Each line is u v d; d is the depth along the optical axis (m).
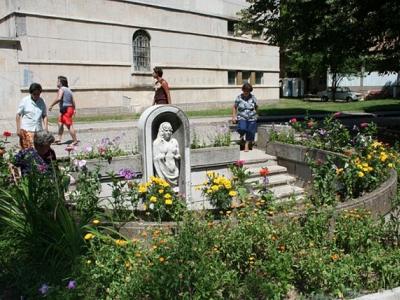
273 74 35.88
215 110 27.22
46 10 20.42
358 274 4.78
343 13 13.07
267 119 22.36
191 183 8.98
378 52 14.94
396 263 4.86
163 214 6.10
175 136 8.62
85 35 22.02
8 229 5.21
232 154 9.73
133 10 24.02
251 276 4.47
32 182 5.28
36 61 20.20
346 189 7.28
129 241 4.83
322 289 4.64
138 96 24.64
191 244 4.48
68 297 4.12
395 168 8.27
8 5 19.86
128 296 4.16
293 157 10.19
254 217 5.09
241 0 31.36
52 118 20.20
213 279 4.25
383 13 12.66
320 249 4.96
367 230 5.24
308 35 15.34
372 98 47.59
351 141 9.61
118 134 13.30
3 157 7.32
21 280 4.57
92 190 5.92
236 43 31.44
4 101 19.28
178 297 4.16
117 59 23.50
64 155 10.20
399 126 17.42
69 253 4.78
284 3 15.14
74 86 21.73
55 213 4.91
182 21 26.88
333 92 43.34
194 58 28.02
